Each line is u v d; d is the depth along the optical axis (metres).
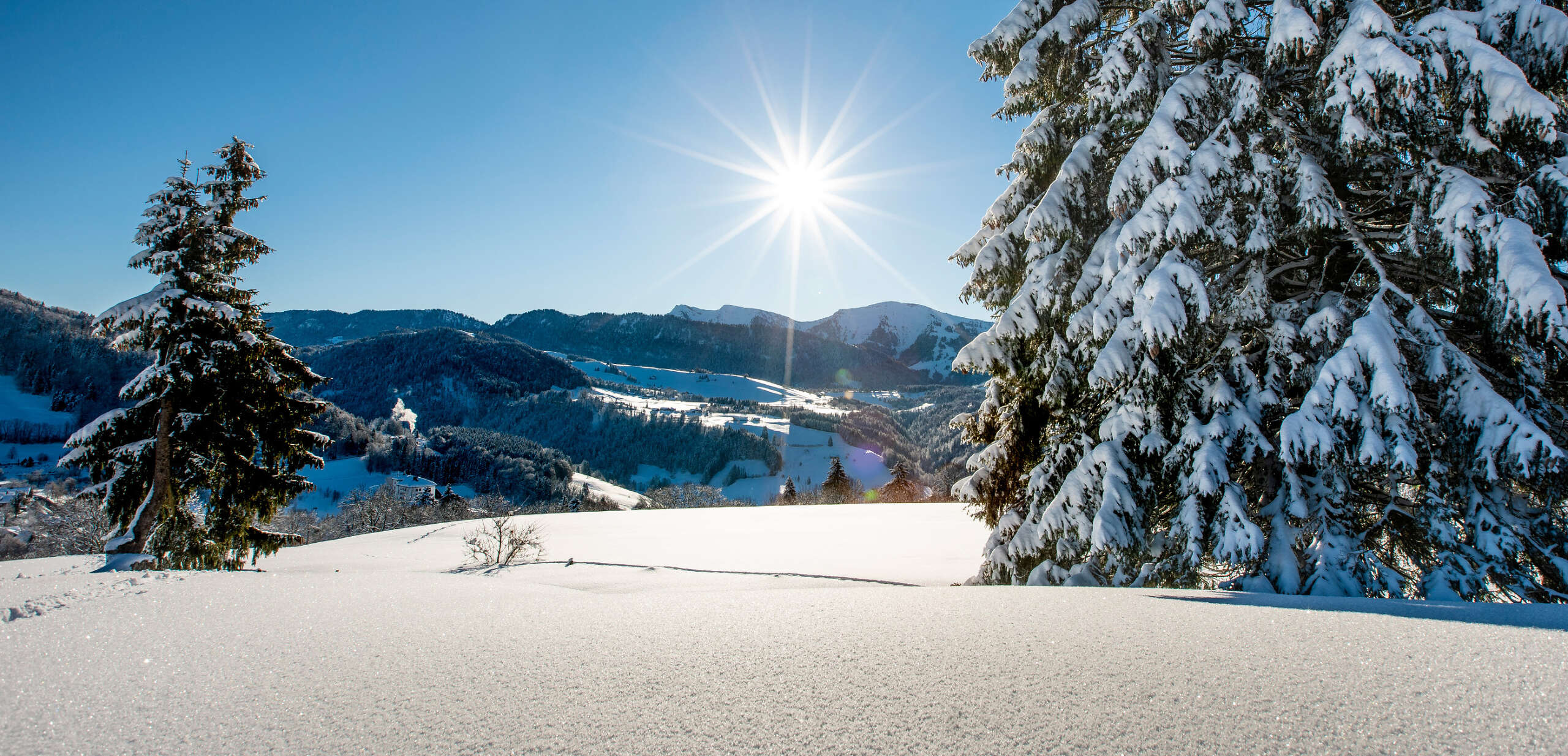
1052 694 2.44
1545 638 2.92
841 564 14.29
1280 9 6.83
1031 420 8.79
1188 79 7.30
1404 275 6.94
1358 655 2.79
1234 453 6.79
